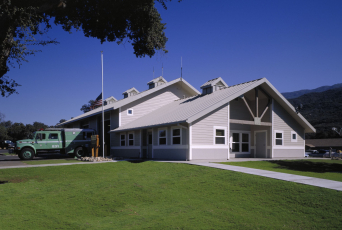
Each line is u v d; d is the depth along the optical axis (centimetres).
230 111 2212
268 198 831
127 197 977
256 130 2298
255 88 2083
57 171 1462
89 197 991
